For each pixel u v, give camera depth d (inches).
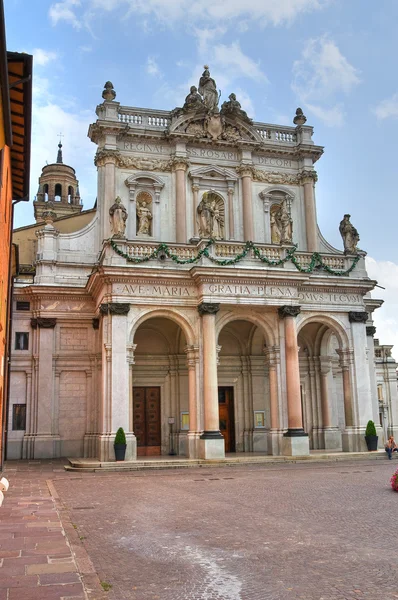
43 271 1428.4
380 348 2199.8
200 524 525.3
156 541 458.6
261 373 1480.1
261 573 366.6
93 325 1425.9
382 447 1408.7
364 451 1286.9
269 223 1556.3
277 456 1192.2
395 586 335.9
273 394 1261.1
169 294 1227.9
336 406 1521.9
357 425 1307.8
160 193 1486.2
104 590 328.2
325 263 1375.5
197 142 1524.4
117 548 436.1
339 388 1555.1
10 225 1045.8
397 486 721.6
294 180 1604.3
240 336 1487.5
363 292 1373.0
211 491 751.1
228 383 1467.8
